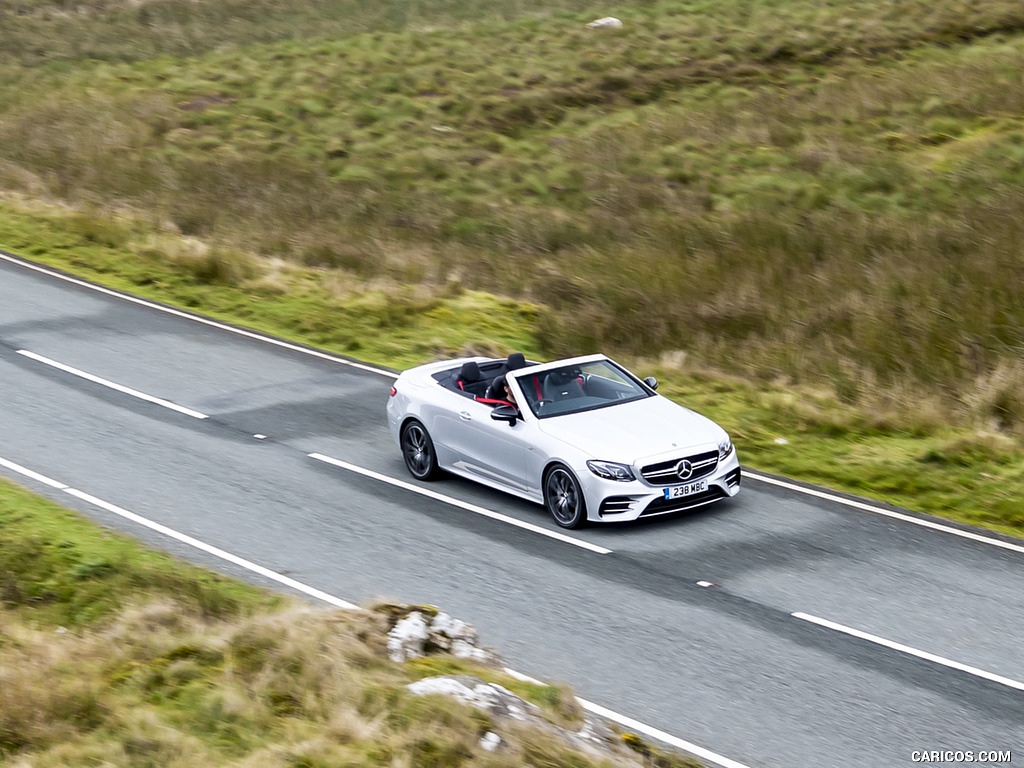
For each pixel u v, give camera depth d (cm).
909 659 805
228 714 661
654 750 683
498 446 1142
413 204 2781
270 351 1762
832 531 1066
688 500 1076
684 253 2234
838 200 2564
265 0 5331
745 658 811
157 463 1261
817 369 1595
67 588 908
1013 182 2533
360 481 1220
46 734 649
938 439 1332
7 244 2405
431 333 1855
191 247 2338
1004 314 1681
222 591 909
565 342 1764
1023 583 938
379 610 812
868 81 3422
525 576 967
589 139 3216
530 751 620
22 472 1217
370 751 616
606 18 4416
